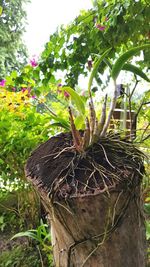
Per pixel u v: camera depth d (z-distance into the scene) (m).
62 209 0.47
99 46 1.13
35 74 1.17
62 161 0.51
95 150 0.51
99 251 0.47
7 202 1.11
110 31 1.07
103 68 0.94
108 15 1.08
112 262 0.47
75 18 1.16
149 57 1.05
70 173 0.48
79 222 0.46
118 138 0.54
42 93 1.17
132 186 0.47
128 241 0.48
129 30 1.06
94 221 0.46
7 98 1.05
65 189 0.46
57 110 1.10
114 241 0.47
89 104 0.51
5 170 1.04
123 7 1.02
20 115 1.03
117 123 0.94
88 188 0.45
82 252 0.48
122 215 0.46
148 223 0.75
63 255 0.52
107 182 0.46
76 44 1.16
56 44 1.17
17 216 1.10
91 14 1.15
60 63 1.17
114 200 0.46
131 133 0.62
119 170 0.48
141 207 0.52
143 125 1.01
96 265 0.48
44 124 1.01
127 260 0.48
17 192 1.05
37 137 0.97
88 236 0.47
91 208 0.45
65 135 0.58
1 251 1.02
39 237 0.82
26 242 1.03
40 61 1.17
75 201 0.45
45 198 0.49
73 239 0.48
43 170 0.52
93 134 0.50
